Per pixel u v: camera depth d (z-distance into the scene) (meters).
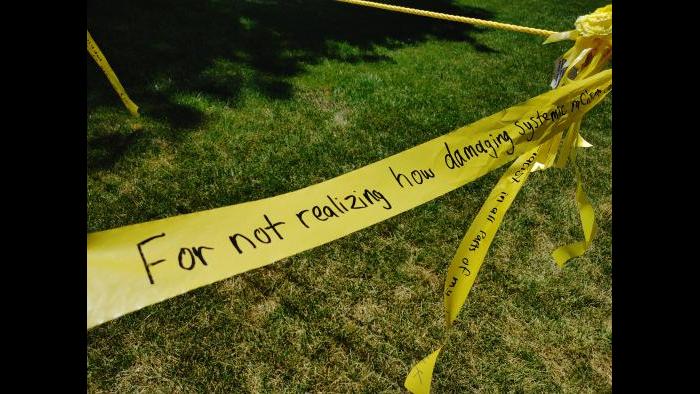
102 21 5.66
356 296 2.65
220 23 6.39
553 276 2.95
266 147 3.76
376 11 8.52
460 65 6.41
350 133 4.13
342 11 8.14
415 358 2.40
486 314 2.66
